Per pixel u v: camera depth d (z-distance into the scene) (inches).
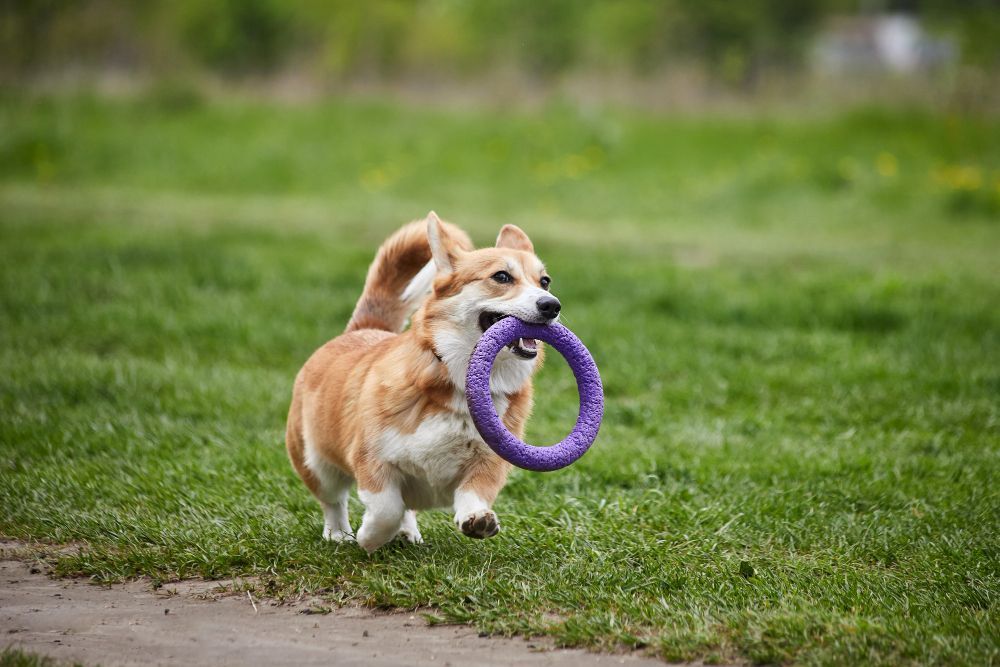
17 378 389.7
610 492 303.3
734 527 277.6
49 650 201.0
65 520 270.5
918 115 1263.5
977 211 916.6
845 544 266.8
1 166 1043.3
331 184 1042.7
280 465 320.2
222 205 908.0
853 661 195.0
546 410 389.7
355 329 289.6
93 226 737.0
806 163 1055.6
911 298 556.1
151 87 1322.6
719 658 199.5
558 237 779.4
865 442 357.1
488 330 236.2
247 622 218.7
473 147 1155.9
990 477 317.1
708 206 957.2
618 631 209.5
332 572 240.1
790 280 610.9
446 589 228.1
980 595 231.1
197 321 489.4
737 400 413.4
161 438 341.1
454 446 239.8
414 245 289.6
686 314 542.0
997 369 434.0
